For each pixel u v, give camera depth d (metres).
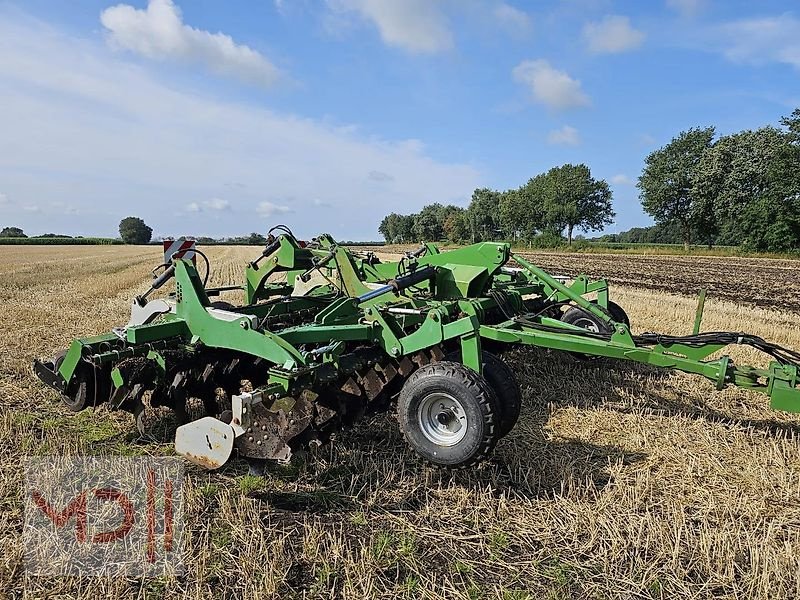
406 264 7.27
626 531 4.09
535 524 4.21
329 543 3.94
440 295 6.92
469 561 3.79
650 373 8.18
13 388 7.07
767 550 3.75
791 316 14.39
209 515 4.25
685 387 7.57
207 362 5.98
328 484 4.80
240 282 21.69
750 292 20.73
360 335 5.55
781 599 3.43
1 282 20.11
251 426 4.43
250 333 5.12
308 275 7.64
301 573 3.63
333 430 5.15
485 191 103.69
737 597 3.47
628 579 3.61
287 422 4.59
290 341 5.25
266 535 4.02
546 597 3.45
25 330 10.53
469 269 6.82
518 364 8.48
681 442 5.70
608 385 7.64
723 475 4.97
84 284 19.50
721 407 6.87
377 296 6.16
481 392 4.62
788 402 4.77
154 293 16.91
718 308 15.17
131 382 5.54
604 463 5.24
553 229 84.12
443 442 4.81
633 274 28.66
